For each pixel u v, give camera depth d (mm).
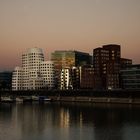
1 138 98250
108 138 97312
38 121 138250
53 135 102625
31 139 96688
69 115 161875
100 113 169625
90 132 107688
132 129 113312
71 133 106062
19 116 159250
